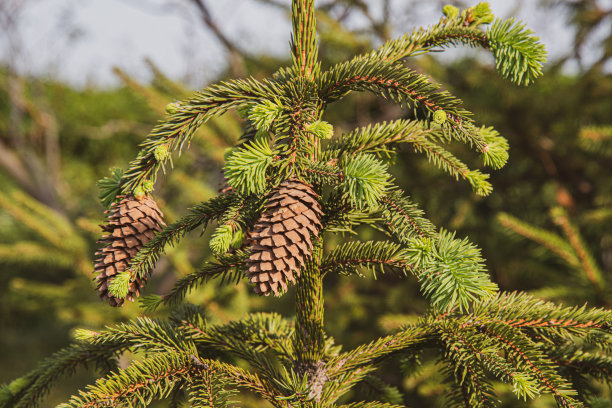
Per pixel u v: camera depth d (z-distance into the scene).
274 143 1.06
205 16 3.29
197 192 2.51
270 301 2.61
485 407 1.07
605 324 1.06
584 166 2.89
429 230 1.05
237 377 1.08
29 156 5.28
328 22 2.46
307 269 1.10
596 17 2.96
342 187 1.05
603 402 1.10
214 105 1.05
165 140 1.04
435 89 1.06
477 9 1.07
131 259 1.05
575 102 2.75
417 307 2.71
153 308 1.12
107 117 6.49
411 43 1.09
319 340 1.11
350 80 1.08
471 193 2.81
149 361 1.06
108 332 1.09
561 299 1.67
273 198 1.04
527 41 1.03
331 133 1.05
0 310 6.14
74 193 5.55
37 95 5.58
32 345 6.14
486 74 2.81
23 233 4.95
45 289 2.88
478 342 1.07
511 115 2.80
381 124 1.11
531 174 2.97
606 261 2.73
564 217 1.70
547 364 1.05
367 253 1.10
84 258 2.90
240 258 1.10
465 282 1.01
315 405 1.06
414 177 2.87
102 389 1.05
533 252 2.51
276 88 1.06
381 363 1.13
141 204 1.06
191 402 1.06
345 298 2.98
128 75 2.59
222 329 1.16
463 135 1.06
